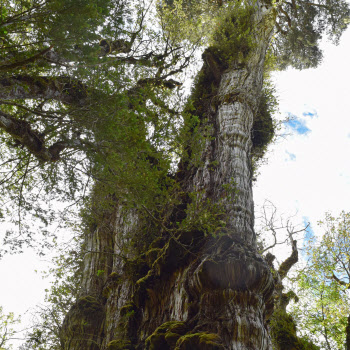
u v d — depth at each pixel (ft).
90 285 41.19
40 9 21.53
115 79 25.94
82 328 36.63
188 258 31.63
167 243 32.89
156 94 29.81
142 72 30.19
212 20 52.34
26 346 37.01
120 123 25.12
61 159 26.89
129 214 40.96
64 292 40.52
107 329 34.58
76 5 21.50
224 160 37.50
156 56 37.22
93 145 25.96
